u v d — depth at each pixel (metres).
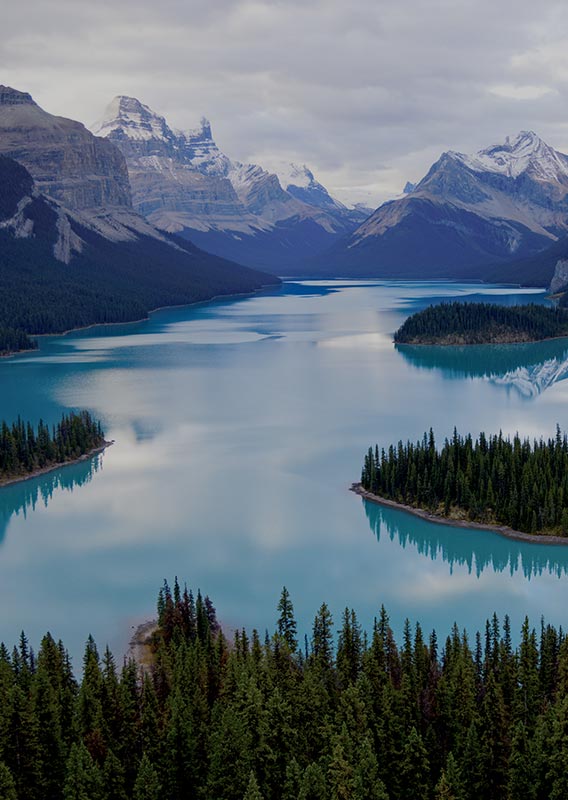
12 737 81.94
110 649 109.88
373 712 85.75
